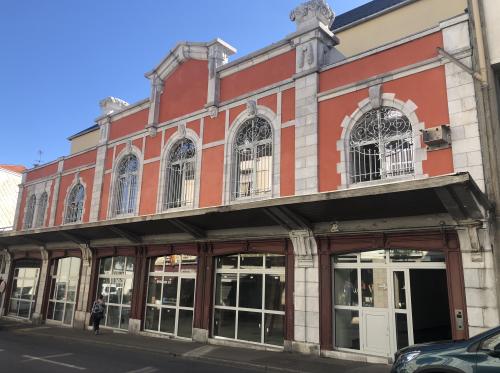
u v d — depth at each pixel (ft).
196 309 45.09
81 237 59.26
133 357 36.45
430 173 32.42
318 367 31.27
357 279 35.50
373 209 32.83
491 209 28.94
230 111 47.37
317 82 40.50
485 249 28.78
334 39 42.96
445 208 30.01
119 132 61.77
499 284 27.91
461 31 32.89
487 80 31.04
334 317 35.91
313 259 37.32
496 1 32.19
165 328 48.67
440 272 36.83
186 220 43.04
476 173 30.17
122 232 51.57
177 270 49.19
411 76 34.83
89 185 64.59
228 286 44.09
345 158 37.27
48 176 74.49
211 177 47.37
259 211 37.17
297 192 39.47
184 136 51.70
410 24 48.24
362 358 33.37
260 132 44.75
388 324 33.19
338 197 30.73
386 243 33.78
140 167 56.39
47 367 30.76
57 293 65.26
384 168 35.47
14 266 76.13
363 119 37.35
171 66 55.67
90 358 35.35
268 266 41.29
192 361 34.99
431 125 32.99
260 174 43.88
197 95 51.72
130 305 53.16
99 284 58.59
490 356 16.93
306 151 39.68
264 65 45.68
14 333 54.95
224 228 44.01
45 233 60.95
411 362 18.88
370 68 37.60
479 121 30.73
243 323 41.91
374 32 51.01
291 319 37.78
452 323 29.53
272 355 36.01
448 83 32.63
